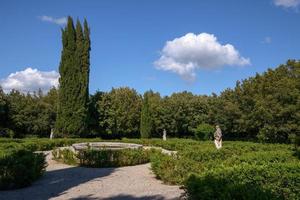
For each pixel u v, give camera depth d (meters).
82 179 13.40
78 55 35.81
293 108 29.67
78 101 35.44
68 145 29.14
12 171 11.30
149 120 41.62
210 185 6.29
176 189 11.12
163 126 48.88
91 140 32.41
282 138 31.67
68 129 35.00
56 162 19.05
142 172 15.50
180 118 48.56
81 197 9.97
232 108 37.53
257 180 7.20
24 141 25.86
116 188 11.43
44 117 44.25
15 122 42.59
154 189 11.20
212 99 47.50
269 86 32.44
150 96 57.97
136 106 45.94
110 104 44.34
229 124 40.22
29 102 45.34
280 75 33.34
